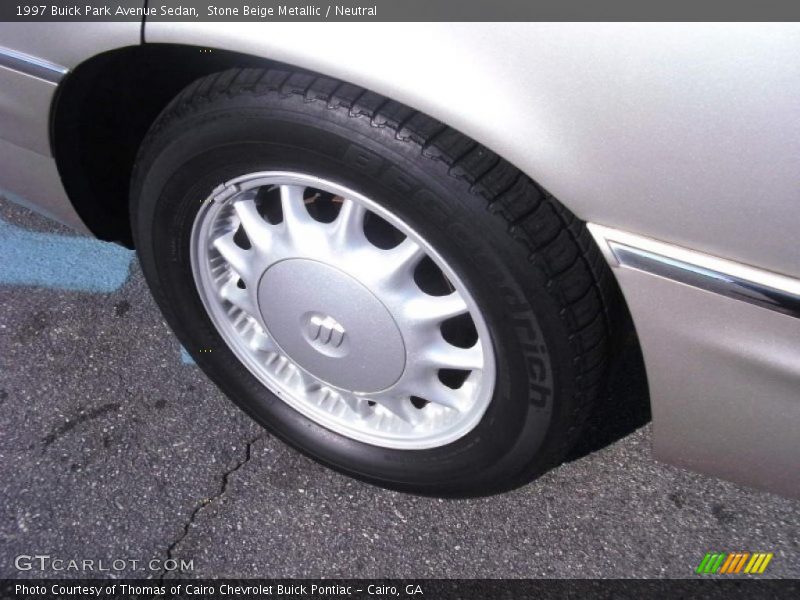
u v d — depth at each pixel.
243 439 1.93
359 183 1.29
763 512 1.80
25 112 1.57
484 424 1.53
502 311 1.32
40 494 1.80
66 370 2.05
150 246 1.63
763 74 0.99
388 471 1.74
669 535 1.76
